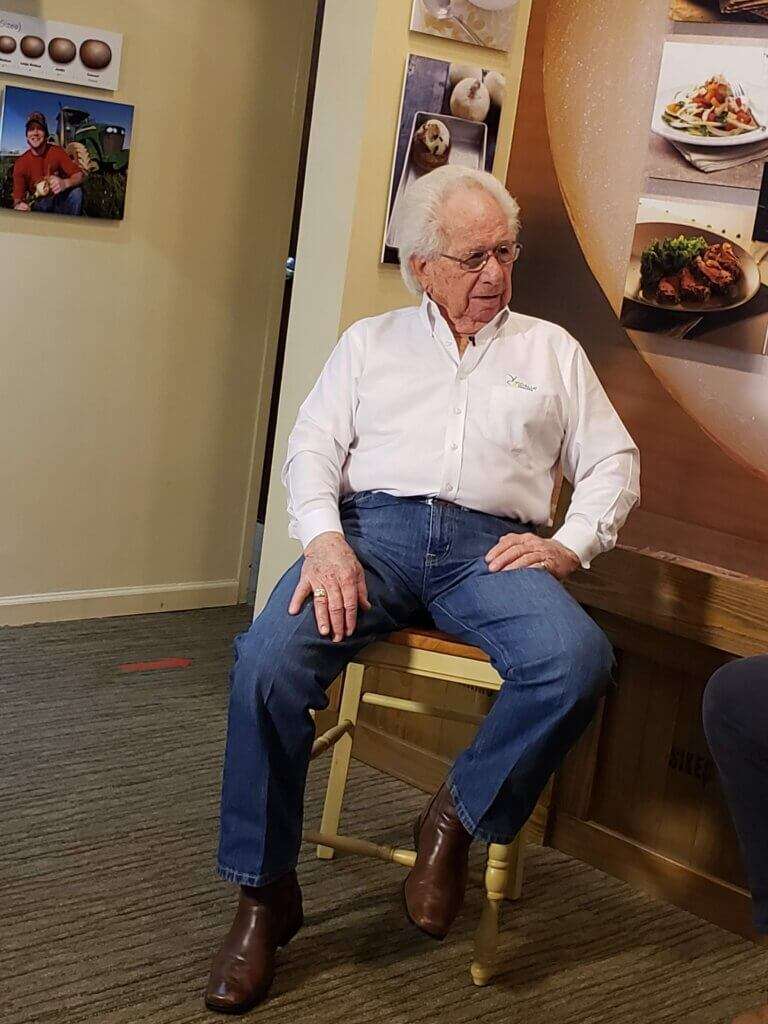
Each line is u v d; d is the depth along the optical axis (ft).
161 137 11.31
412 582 7.01
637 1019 6.59
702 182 7.66
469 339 7.18
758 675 6.32
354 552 6.85
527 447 7.10
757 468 7.51
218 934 6.96
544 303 8.41
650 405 7.98
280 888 6.50
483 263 6.93
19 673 10.54
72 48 10.58
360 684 7.77
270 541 10.20
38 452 11.41
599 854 8.34
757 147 7.43
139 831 8.07
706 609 7.56
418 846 7.25
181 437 12.26
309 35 12.05
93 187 11.00
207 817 8.39
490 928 6.70
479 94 9.31
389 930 7.22
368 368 7.22
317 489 6.94
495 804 6.45
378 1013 6.39
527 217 8.44
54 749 9.16
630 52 7.91
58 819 8.09
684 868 7.91
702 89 7.61
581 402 7.28
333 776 7.79
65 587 11.93
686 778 7.93
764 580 7.47
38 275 10.98
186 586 12.73
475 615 6.73
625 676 8.21
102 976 6.42
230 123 11.71
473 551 7.00
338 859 7.99
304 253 9.62
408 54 9.00
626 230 8.00
